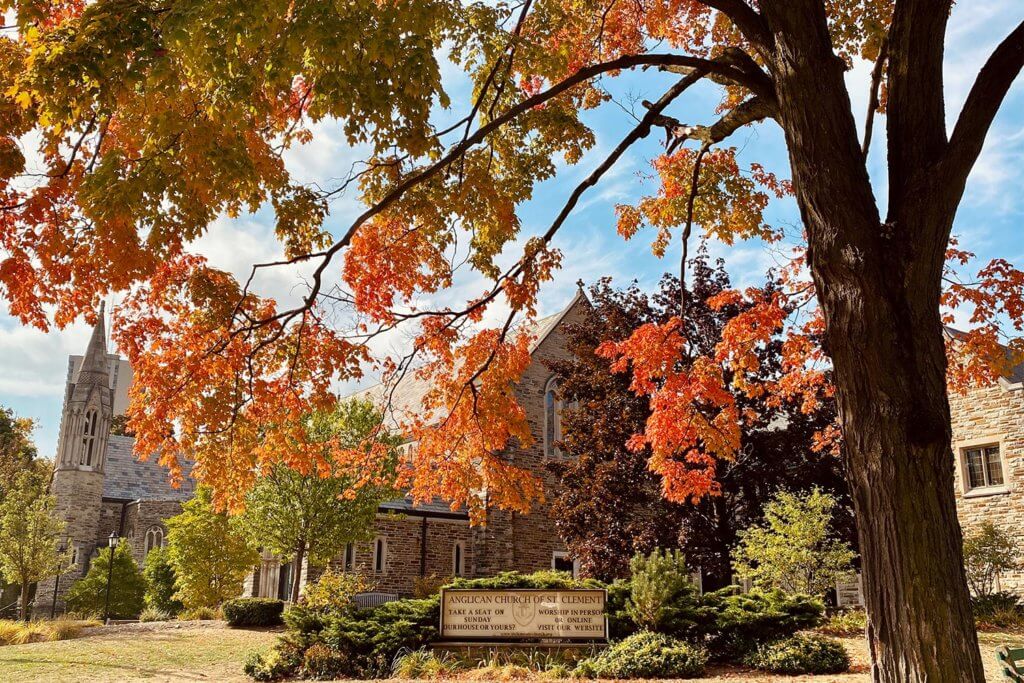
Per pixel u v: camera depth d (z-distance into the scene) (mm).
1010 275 10164
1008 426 23734
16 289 6301
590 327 24484
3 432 52938
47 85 5055
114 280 6262
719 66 7980
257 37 5211
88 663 17609
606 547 21875
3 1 5520
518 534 29641
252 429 8672
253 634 22922
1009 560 22234
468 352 10062
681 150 11570
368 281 8914
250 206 7078
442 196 8344
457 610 15727
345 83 5879
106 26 5180
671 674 13891
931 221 6188
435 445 10125
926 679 5375
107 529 50969
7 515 31078
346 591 17812
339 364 8883
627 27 11391
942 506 5699
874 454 5832
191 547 29875
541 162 9547
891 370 5875
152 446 8188
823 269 6297
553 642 15422
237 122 6020
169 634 23359
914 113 6500
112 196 5715
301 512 24531
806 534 19422
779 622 15359
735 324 12078
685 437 10891
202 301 8109
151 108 5543
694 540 21000
